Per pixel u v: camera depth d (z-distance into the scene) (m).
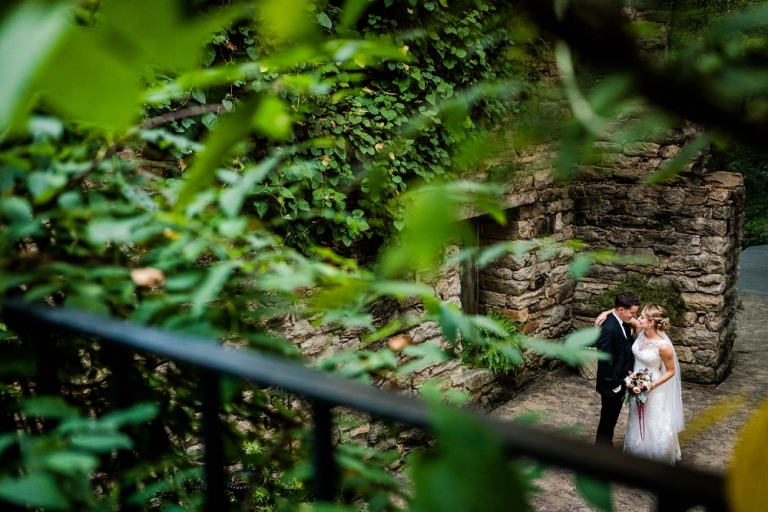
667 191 7.69
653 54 0.26
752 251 14.53
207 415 0.75
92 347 1.28
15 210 1.01
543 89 0.31
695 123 0.27
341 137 4.55
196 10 0.20
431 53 5.03
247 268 1.00
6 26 0.18
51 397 0.84
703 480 0.38
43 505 0.68
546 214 7.63
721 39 0.26
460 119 0.36
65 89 0.18
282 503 1.21
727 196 7.42
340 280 0.93
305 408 1.41
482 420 0.30
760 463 0.25
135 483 1.05
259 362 0.69
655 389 5.91
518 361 0.78
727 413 0.36
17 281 0.99
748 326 10.09
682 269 7.76
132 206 1.15
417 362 0.99
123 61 0.19
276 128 0.28
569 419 6.89
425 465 0.29
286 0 0.25
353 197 4.82
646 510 4.32
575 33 0.25
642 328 5.86
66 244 1.22
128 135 1.06
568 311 8.25
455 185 0.33
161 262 1.06
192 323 1.00
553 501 4.39
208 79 0.44
